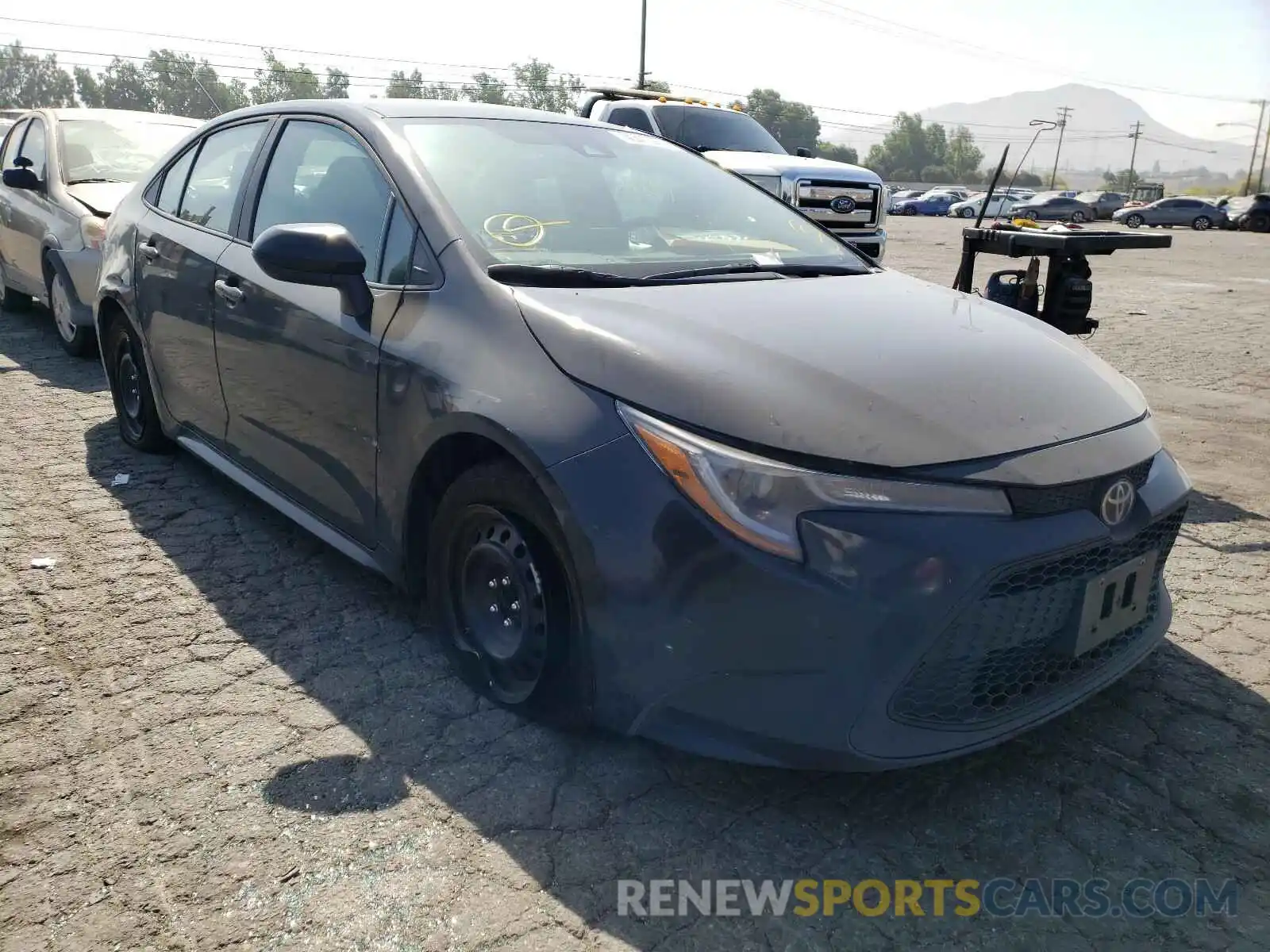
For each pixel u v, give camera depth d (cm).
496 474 252
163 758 254
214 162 409
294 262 279
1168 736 273
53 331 771
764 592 208
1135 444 245
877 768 214
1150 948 201
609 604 226
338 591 349
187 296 388
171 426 437
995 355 261
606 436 228
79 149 718
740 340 243
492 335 260
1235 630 337
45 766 249
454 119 343
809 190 1083
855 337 256
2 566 361
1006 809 242
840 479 210
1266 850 229
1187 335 1005
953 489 213
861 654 207
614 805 239
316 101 363
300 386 322
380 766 252
